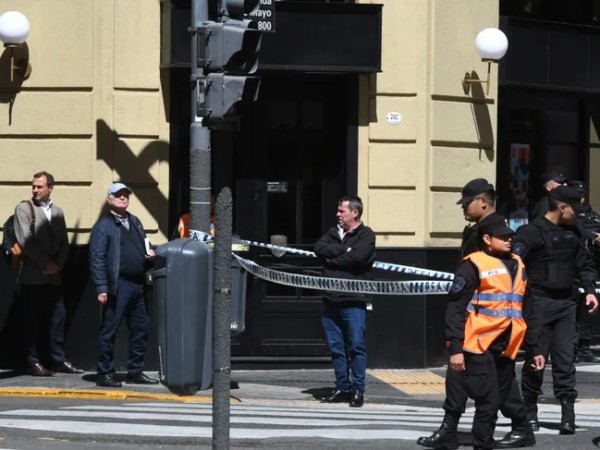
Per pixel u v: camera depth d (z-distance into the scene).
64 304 41.50
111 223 38.19
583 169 49.75
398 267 38.06
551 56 47.12
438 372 42.88
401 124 43.28
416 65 43.31
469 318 24.75
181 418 31.45
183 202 42.88
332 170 43.78
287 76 43.25
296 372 42.78
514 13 46.94
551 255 29.48
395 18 43.22
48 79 42.12
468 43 44.47
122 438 28.16
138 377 39.03
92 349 41.69
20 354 42.22
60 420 30.84
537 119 48.34
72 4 41.94
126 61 41.94
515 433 27.70
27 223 40.09
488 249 25.05
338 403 36.38
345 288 35.41
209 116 21.09
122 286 38.19
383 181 43.25
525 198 48.06
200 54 21.55
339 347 36.25
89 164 41.91
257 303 43.31
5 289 42.25
